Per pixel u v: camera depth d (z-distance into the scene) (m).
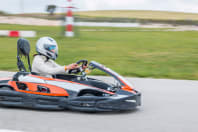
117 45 16.39
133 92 4.62
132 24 34.84
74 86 4.59
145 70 9.52
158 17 75.50
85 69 5.11
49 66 4.98
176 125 4.03
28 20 37.38
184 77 8.55
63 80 4.70
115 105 4.41
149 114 4.58
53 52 4.94
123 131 3.69
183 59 11.94
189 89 6.68
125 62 11.20
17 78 4.81
